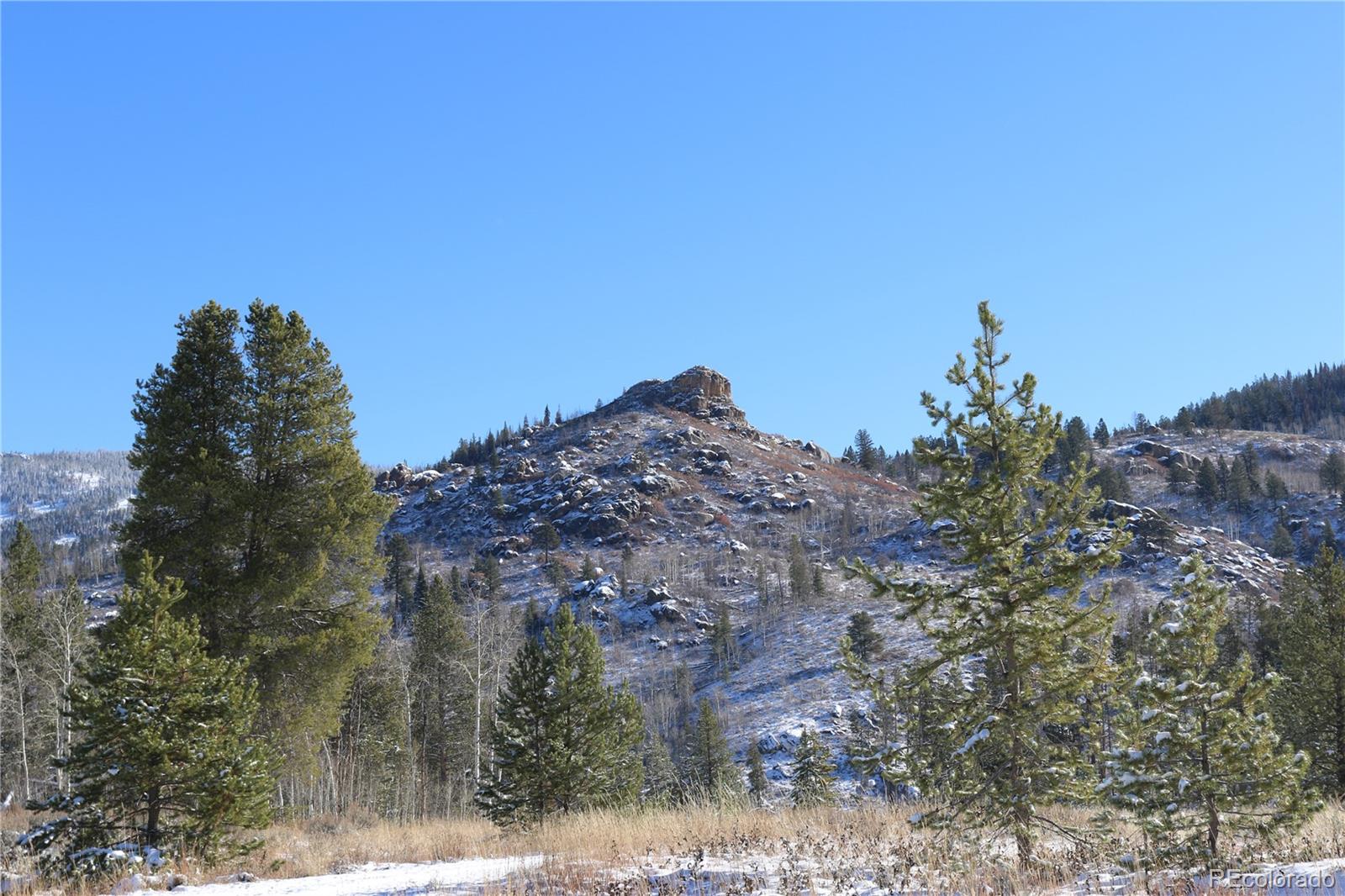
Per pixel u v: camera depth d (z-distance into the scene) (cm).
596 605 13538
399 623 11144
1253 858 1009
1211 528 13988
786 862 1167
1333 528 14012
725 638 10850
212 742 1414
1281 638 2938
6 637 3844
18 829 2170
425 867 1384
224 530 2148
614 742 2853
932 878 949
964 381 1215
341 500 2311
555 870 1153
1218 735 1050
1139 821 1080
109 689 1405
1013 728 1146
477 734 3991
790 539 16800
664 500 18762
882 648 8112
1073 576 1127
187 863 1343
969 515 1184
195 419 2217
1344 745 2552
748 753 6481
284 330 2303
